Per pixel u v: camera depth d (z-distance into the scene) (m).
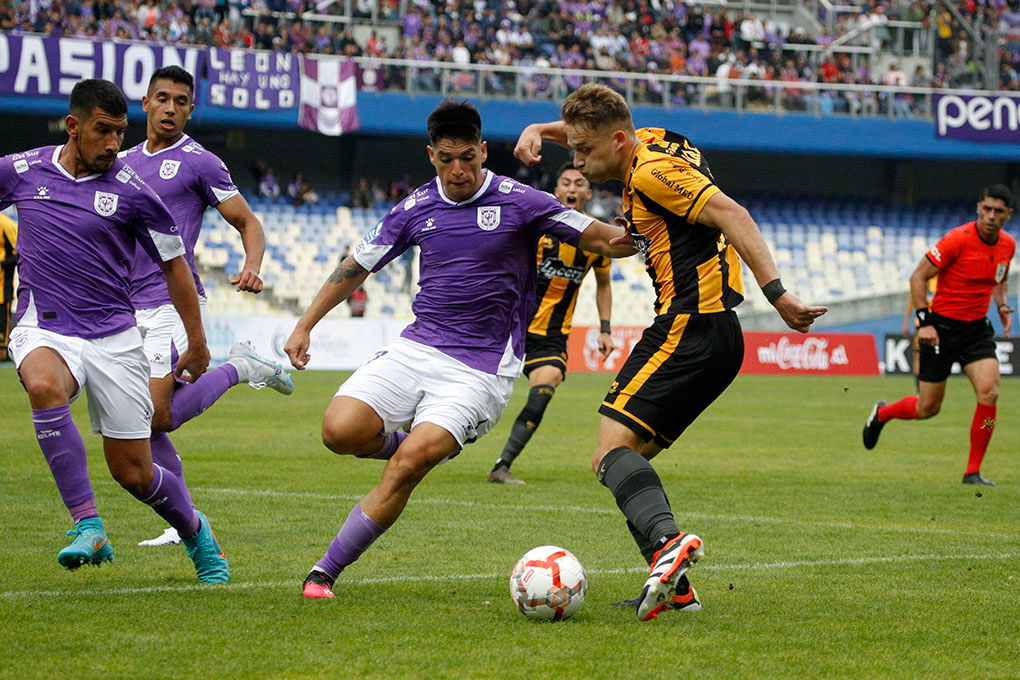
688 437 40.50
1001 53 107.88
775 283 13.20
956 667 11.77
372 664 11.55
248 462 30.70
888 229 108.88
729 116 97.44
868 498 25.55
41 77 80.06
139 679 10.95
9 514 21.22
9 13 84.44
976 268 28.72
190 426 41.31
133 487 15.03
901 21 109.19
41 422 14.52
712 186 13.72
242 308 89.19
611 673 11.34
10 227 36.19
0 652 11.79
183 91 19.06
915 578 16.50
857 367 86.38
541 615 13.50
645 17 106.88
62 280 14.82
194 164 19.06
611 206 102.12
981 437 28.50
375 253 15.40
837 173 114.06
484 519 21.69
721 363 14.31
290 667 11.42
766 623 13.59
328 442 14.71
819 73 105.00
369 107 90.25
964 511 23.67
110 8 88.56
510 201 15.07
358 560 17.48
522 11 102.88
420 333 15.17
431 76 91.81
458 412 14.72
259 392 58.88
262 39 92.50
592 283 96.25
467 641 12.52
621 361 83.38
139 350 15.20
